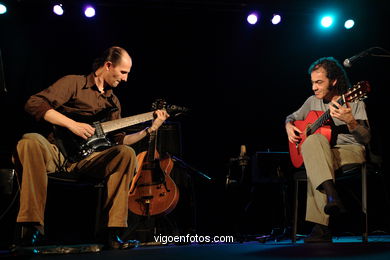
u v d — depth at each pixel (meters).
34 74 4.25
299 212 4.01
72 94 2.63
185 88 4.66
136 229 3.23
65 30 4.40
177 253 1.79
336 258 1.38
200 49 4.72
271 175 3.36
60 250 1.93
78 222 3.61
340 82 2.86
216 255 1.62
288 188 3.99
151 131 2.88
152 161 3.20
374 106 4.31
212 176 4.48
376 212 3.77
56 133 2.46
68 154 2.46
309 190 2.61
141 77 4.60
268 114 4.73
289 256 1.49
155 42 4.65
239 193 3.98
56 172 2.39
